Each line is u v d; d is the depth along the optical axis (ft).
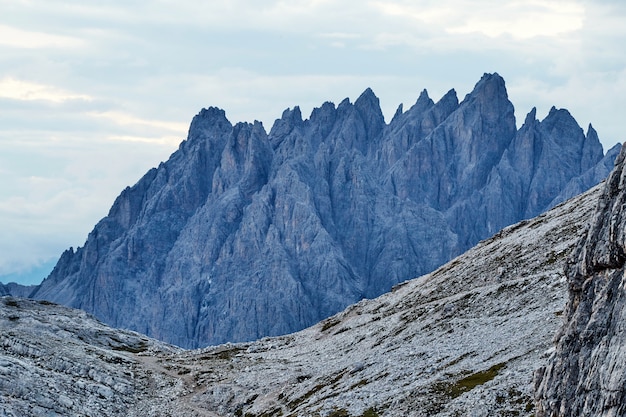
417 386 475.72
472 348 519.19
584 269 257.96
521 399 393.09
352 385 545.44
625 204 242.58
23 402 557.74
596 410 229.45
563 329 266.98
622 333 229.25
